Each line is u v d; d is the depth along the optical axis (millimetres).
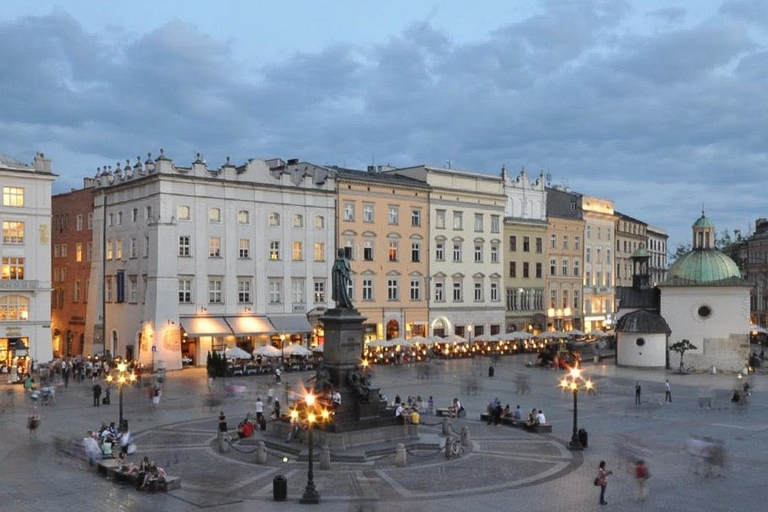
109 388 61156
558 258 120188
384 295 96312
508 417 49406
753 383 73875
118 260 85875
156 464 37344
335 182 91875
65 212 96562
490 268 108875
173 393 62812
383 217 96438
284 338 86688
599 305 129875
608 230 133375
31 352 77375
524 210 115312
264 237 86250
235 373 74188
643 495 31234
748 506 30297
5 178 76625
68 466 37031
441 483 33969
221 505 30391
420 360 93188
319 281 90875
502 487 33250
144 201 81375
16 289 76250
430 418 51750
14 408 54812
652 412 54750
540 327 115438
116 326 85562
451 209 103812
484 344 104312
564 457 39438
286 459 38500
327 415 41031
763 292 153500
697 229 91625
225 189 83188
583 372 82500
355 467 36969
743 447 42156
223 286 82938
